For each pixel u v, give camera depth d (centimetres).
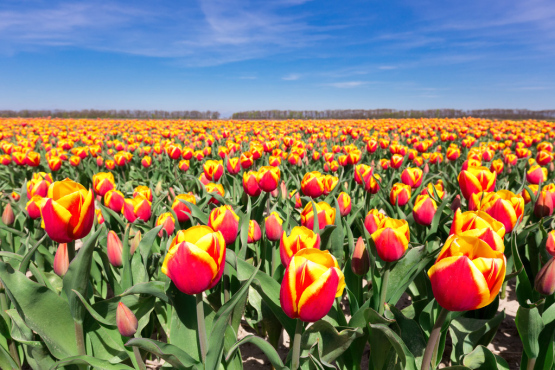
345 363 250
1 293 238
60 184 200
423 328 242
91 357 191
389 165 743
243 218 271
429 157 789
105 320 200
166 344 182
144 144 1238
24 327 220
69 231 185
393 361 217
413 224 423
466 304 153
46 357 215
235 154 916
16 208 398
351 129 1341
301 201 436
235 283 271
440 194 480
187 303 221
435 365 237
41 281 241
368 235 281
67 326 206
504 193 275
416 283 310
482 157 737
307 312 153
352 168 655
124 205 323
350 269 281
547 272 218
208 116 4938
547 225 381
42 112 5147
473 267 146
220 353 190
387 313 235
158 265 280
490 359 230
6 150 871
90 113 5175
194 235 183
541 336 231
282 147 1104
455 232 208
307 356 218
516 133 1345
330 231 261
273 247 290
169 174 743
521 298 266
